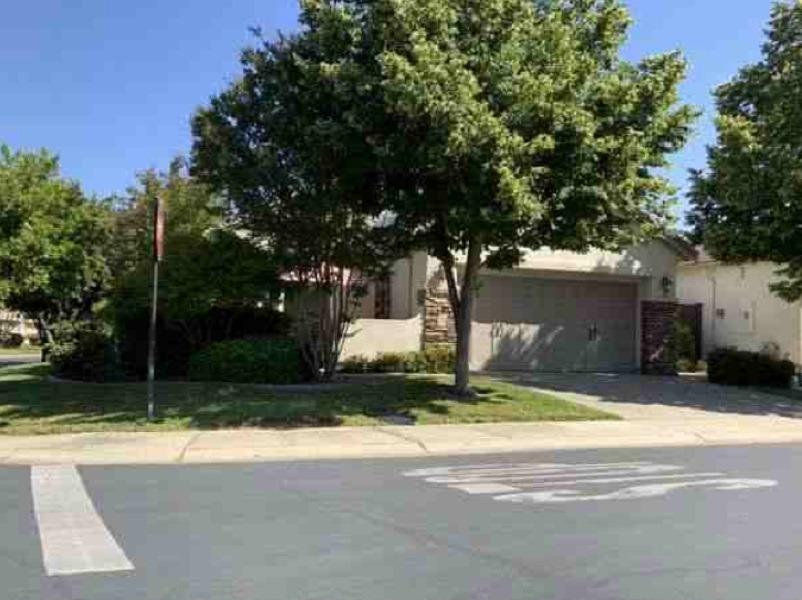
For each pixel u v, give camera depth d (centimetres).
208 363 1964
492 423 1600
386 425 1530
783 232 2136
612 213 1652
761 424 1723
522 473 1134
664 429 1614
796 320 2950
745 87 2353
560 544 752
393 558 704
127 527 806
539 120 1521
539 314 2520
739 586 636
